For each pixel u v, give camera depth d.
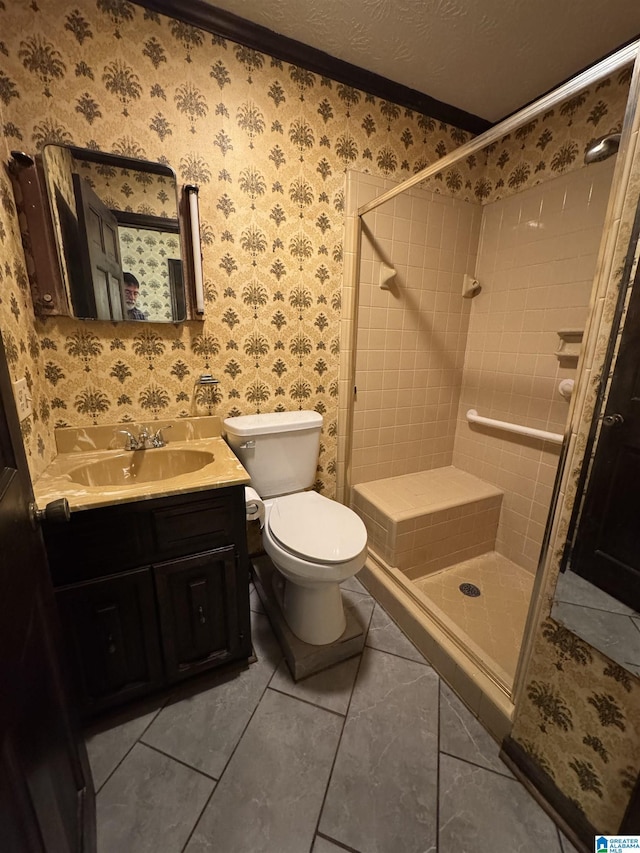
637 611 0.78
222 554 1.19
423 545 1.80
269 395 1.67
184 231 1.36
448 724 1.17
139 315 1.35
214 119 1.32
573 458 0.87
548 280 1.71
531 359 1.82
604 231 0.77
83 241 1.22
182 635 1.20
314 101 1.47
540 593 0.96
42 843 0.53
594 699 0.85
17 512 0.62
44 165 1.13
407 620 1.50
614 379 0.79
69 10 1.09
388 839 0.90
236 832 0.91
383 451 2.08
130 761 1.05
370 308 1.83
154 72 1.21
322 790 0.99
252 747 1.09
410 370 2.03
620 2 1.18
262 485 1.59
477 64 1.47
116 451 1.36
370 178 1.66
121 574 1.06
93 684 1.11
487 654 1.28
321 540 1.26
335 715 1.19
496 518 2.01
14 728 0.49
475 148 1.13
